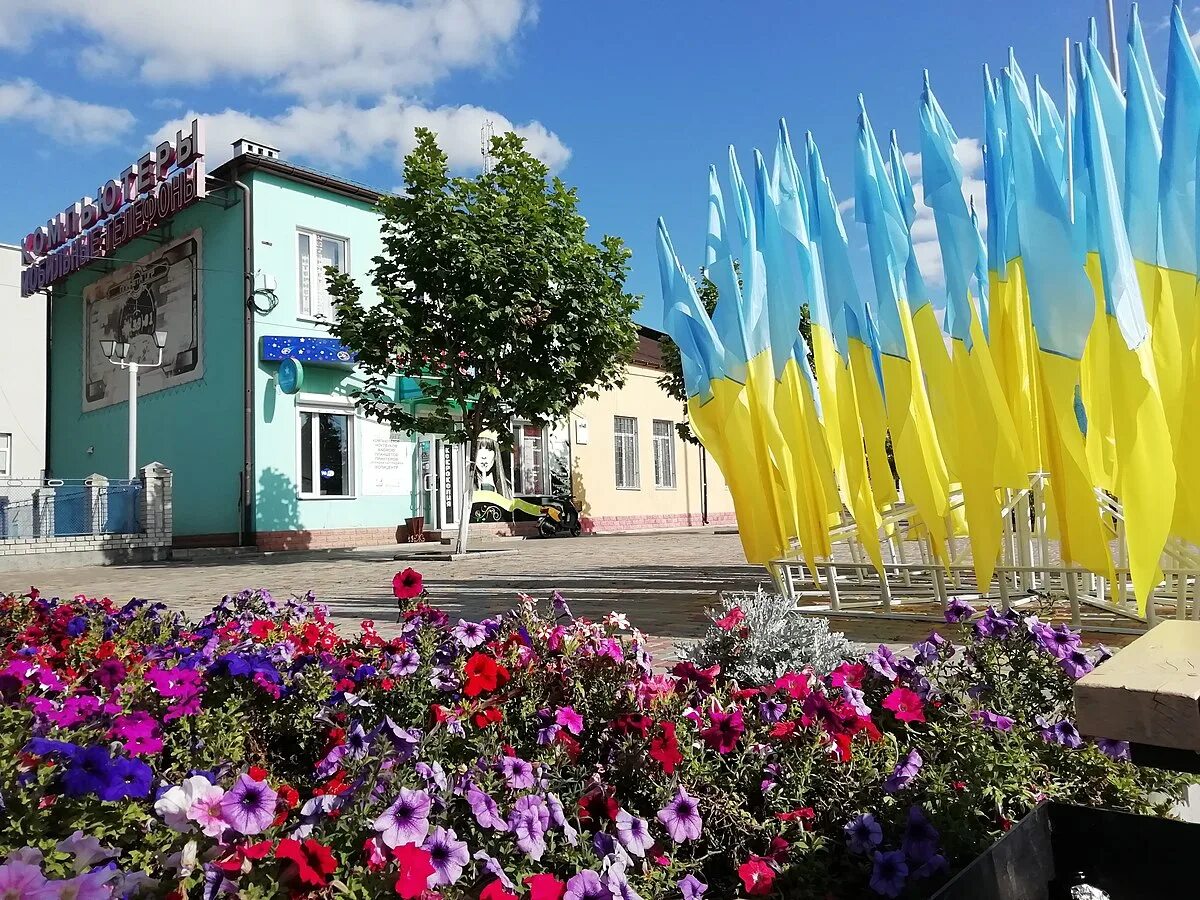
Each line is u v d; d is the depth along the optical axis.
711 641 3.72
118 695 2.76
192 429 21.16
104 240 22.69
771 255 6.53
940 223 5.78
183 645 3.88
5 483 20.70
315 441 20.56
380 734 2.21
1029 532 6.85
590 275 15.20
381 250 22.11
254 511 19.44
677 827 2.14
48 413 26.89
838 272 6.36
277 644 3.82
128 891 1.55
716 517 31.88
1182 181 4.88
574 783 2.39
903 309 6.23
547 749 2.54
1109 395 5.24
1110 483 5.56
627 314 15.94
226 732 2.65
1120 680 1.32
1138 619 5.79
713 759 2.55
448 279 14.52
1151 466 4.78
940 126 5.85
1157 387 4.91
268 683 2.98
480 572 12.41
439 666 3.03
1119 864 1.66
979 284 7.32
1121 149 5.61
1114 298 4.88
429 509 22.52
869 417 6.27
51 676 2.86
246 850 1.59
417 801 1.73
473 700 2.77
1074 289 5.08
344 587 10.82
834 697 2.80
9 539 17.25
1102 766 2.51
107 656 3.70
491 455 24.36
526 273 14.58
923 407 6.38
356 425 21.17
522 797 2.01
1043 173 5.15
